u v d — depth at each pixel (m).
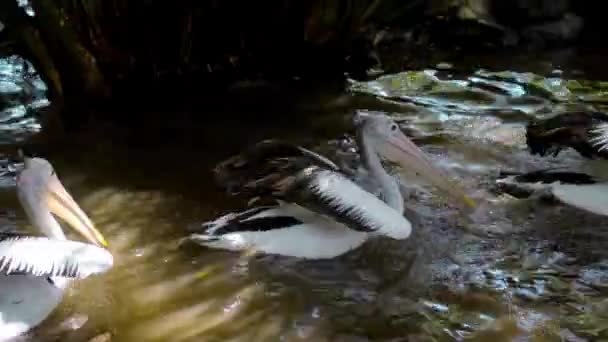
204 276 4.76
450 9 7.65
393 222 4.83
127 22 6.51
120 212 5.18
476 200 5.29
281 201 4.95
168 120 6.25
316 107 6.46
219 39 6.87
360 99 6.57
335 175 4.83
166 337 4.45
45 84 6.59
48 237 4.69
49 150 5.80
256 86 6.82
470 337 4.45
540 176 5.31
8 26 6.45
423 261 4.86
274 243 4.82
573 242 4.98
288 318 4.54
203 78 6.93
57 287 4.58
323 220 4.87
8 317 4.42
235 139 5.99
